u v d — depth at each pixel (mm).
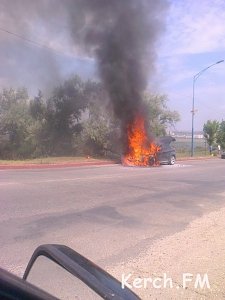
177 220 8930
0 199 10312
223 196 13016
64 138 30641
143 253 6203
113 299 1774
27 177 15906
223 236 7477
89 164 26234
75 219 8430
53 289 1940
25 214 8594
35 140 29219
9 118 28578
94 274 1891
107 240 6902
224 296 4605
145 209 10086
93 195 11844
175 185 15484
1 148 28906
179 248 6562
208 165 29266
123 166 26000
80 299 1857
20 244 6301
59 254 1985
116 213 9352
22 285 1269
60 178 15977
